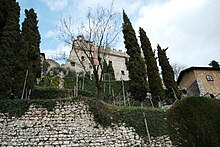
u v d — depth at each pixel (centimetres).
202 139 809
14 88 1931
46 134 1552
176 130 877
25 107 1639
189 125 845
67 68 3991
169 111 932
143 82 2442
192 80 3450
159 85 2619
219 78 3434
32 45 2300
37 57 2309
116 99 2734
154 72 2709
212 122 821
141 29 3222
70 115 1645
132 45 2767
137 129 1681
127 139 1622
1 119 1579
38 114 1625
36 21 2694
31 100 1677
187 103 880
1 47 2006
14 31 2161
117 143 1588
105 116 1673
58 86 3064
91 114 1667
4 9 2314
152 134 1680
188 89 3494
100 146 1556
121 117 1723
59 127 1589
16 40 2175
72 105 1689
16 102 1655
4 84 1847
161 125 1745
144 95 2406
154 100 2542
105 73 3528
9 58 1983
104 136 1598
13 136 1523
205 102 866
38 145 1505
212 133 803
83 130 1595
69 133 1571
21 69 2034
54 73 3731
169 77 2909
